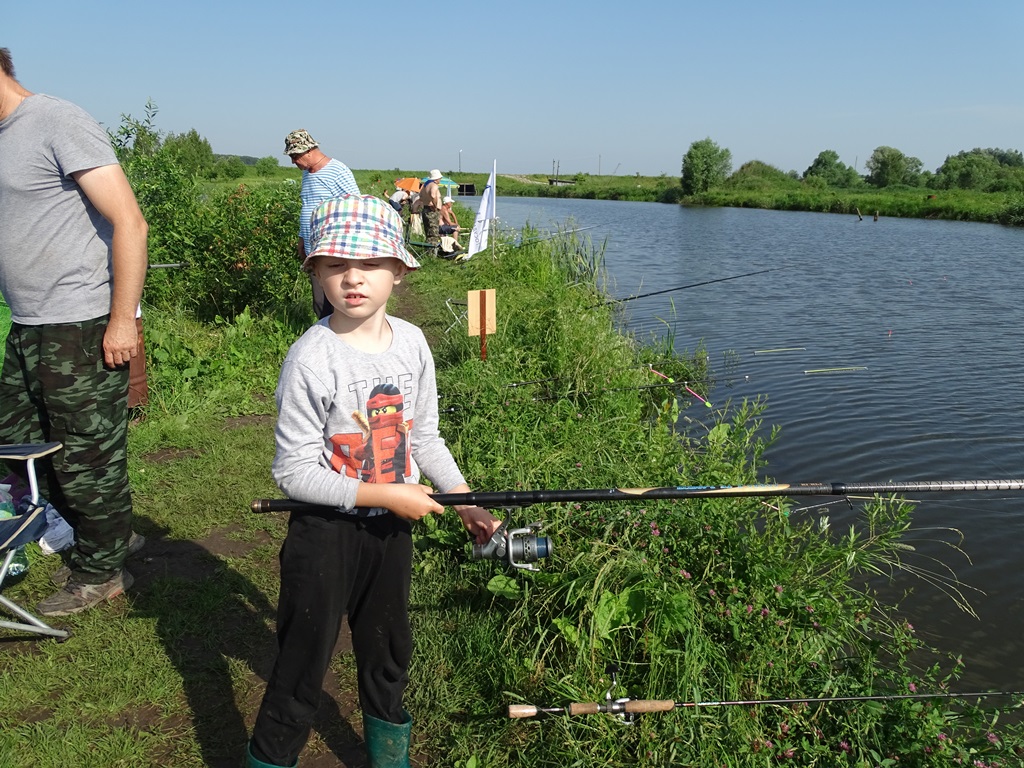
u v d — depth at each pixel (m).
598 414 6.18
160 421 5.68
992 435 6.96
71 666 3.12
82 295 3.22
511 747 2.81
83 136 3.09
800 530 4.34
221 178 23.50
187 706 2.96
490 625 3.39
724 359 9.55
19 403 3.38
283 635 2.30
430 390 2.46
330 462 2.26
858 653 3.44
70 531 3.95
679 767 2.69
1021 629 4.11
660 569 3.55
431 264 14.44
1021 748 2.93
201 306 8.85
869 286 15.96
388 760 2.54
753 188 70.88
